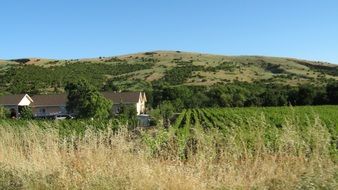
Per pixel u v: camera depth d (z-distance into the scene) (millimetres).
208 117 44125
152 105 111625
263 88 130875
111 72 196625
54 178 10266
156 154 10961
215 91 107188
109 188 9070
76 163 11023
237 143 10250
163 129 12500
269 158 9445
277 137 9984
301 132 10039
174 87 110250
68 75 164500
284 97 96562
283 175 8320
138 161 10211
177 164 9719
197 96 108625
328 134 9758
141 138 11898
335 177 7570
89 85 76125
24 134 14094
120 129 12383
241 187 8305
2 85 136000
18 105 99000
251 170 9008
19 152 13352
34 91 129875
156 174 9070
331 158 9078
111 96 98688
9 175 11000
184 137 11867
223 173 8984
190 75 186875
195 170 9367
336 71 196625
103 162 10492
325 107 62812
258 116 12789
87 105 74562
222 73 192375
